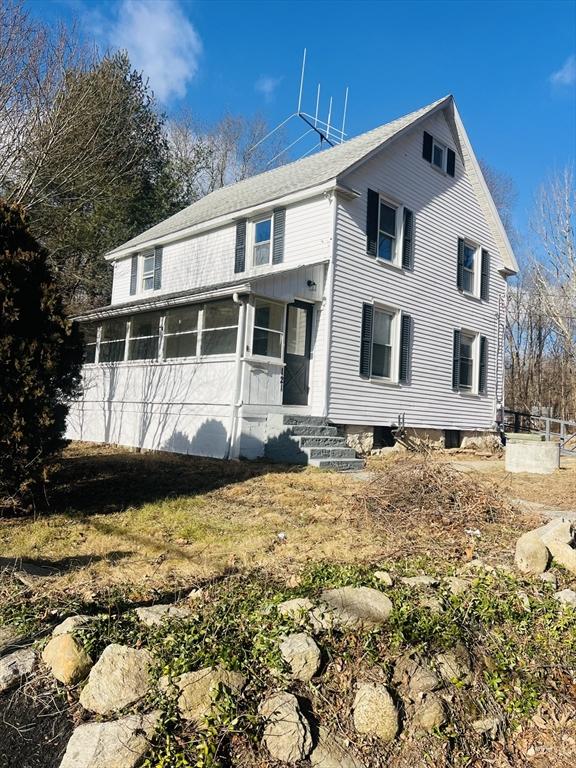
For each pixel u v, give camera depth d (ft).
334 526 18.76
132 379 42.70
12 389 18.43
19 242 19.69
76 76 48.80
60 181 54.19
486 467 37.55
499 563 15.31
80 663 8.68
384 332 44.06
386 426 43.42
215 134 109.60
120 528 17.80
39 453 19.04
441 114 49.73
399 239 44.91
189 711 7.96
